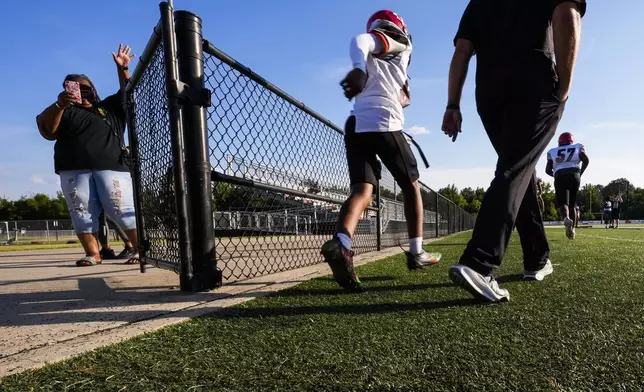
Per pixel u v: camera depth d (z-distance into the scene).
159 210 2.25
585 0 1.61
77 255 4.90
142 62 2.35
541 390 0.78
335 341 1.10
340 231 1.79
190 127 1.89
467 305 1.52
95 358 0.97
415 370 0.89
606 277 2.11
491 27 1.81
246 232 2.66
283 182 2.88
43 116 2.94
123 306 1.55
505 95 1.70
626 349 1.00
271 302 1.60
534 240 2.08
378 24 2.03
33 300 1.72
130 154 2.80
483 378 0.84
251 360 0.96
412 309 1.47
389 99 2.02
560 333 1.13
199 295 1.76
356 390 0.79
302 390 0.79
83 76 3.19
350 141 2.06
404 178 2.09
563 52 1.60
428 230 8.62
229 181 2.15
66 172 3.21
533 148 1.60
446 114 2.02
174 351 1.02
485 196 1.58
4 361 0.94
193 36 1.91
